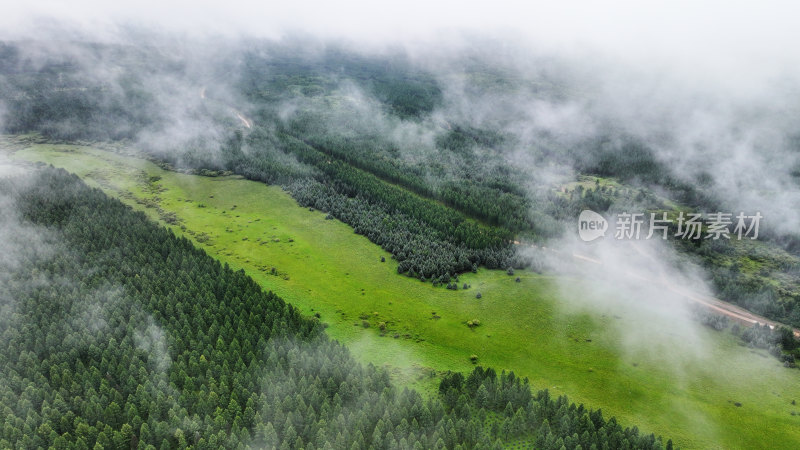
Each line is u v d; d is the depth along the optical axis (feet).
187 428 291.17
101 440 282.56
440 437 282.36
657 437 320.70
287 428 288.51
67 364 336.90
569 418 298.35
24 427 281.95
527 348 428.97
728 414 352.08
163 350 362.33
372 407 309.01
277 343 370.73
